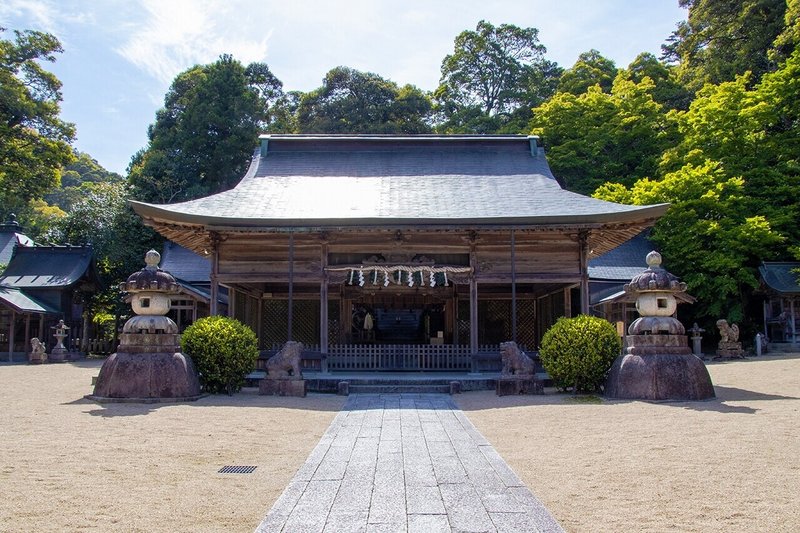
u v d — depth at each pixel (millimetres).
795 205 28859
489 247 18484
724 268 27266
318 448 7957
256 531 4652
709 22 45469
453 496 5648
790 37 33250
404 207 18109
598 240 20172
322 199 18953
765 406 11062
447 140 23719
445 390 15477
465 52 58000
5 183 38469
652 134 38031
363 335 24156
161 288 12977
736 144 30781
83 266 35219
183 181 42250
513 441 8477
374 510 5203
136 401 12250
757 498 5453
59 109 38750
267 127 50594
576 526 4777
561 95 41844
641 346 12961
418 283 18109
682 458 7086
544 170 21984
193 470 6695
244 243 18562
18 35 37469
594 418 10312
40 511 5121
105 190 40562
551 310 22172
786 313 27797
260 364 18172
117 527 4742
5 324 32562
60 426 9375
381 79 54875
